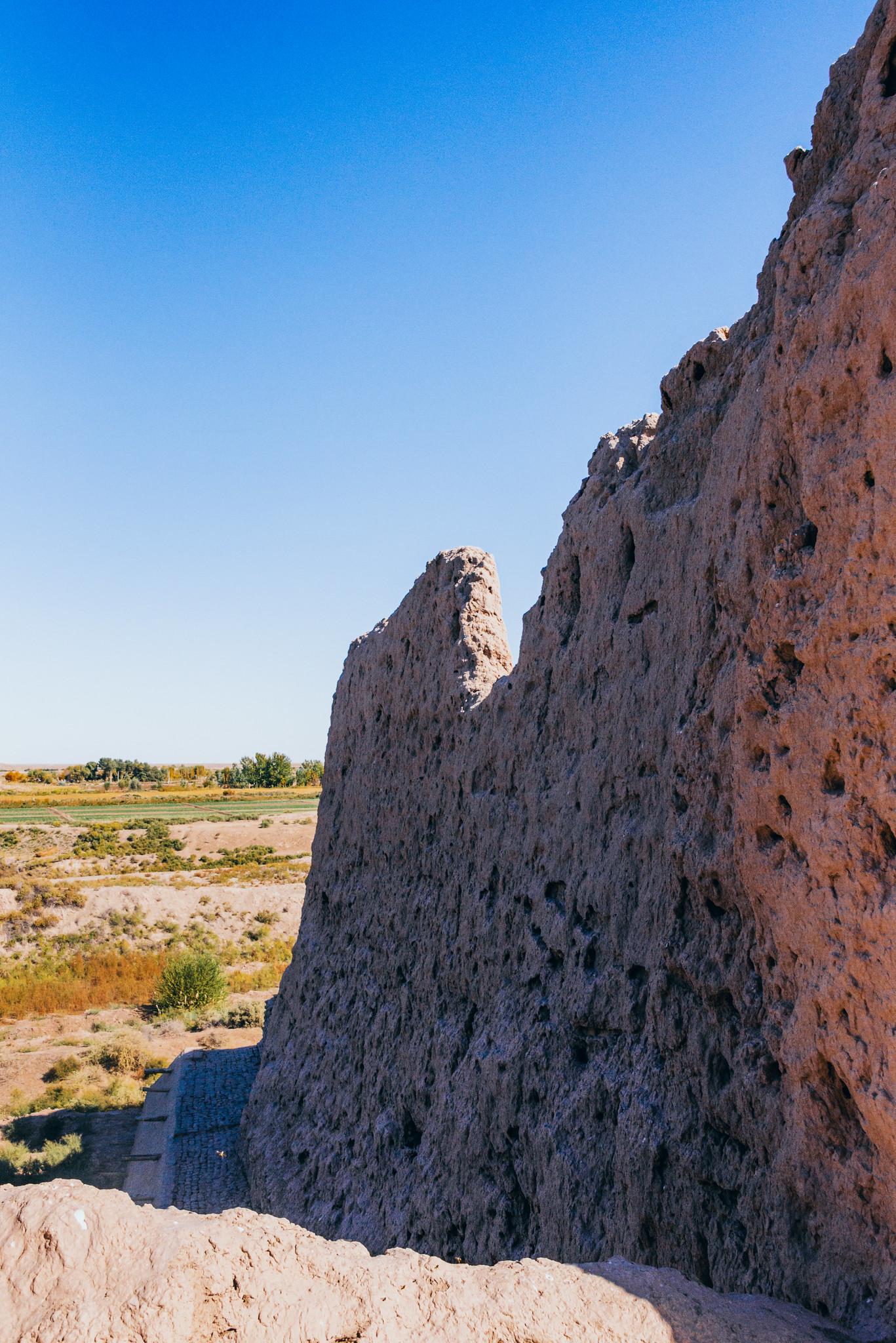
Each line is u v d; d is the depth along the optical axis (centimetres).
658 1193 579
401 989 1078
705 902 587
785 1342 395
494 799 936
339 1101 1147
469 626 1077
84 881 3884
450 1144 845
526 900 841
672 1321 402
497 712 954
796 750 495
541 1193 687
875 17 567
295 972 1455
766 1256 495
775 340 550
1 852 5034
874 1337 403
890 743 433
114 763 14850
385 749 1261
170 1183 1395
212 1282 358
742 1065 539
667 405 795
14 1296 343
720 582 600
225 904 3766
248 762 12062
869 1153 442
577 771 785
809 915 478
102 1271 353
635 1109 614
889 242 457
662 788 670
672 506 736
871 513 450
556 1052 735
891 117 512
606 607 786
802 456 505
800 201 631
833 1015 454
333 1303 372
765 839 528
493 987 873
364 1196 995
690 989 599
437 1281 399
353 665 1427
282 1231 398
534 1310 392
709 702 601
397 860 1169
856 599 457
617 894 697
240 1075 1923
